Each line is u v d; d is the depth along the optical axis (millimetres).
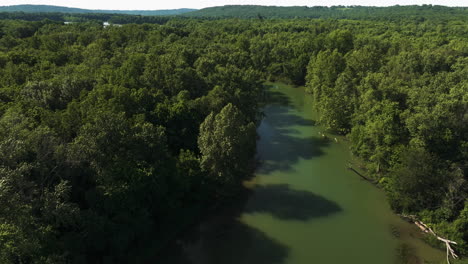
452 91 71312
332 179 74938
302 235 56969
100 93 64062
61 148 43500
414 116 64125
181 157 61031
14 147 38875
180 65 90688
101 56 102000
